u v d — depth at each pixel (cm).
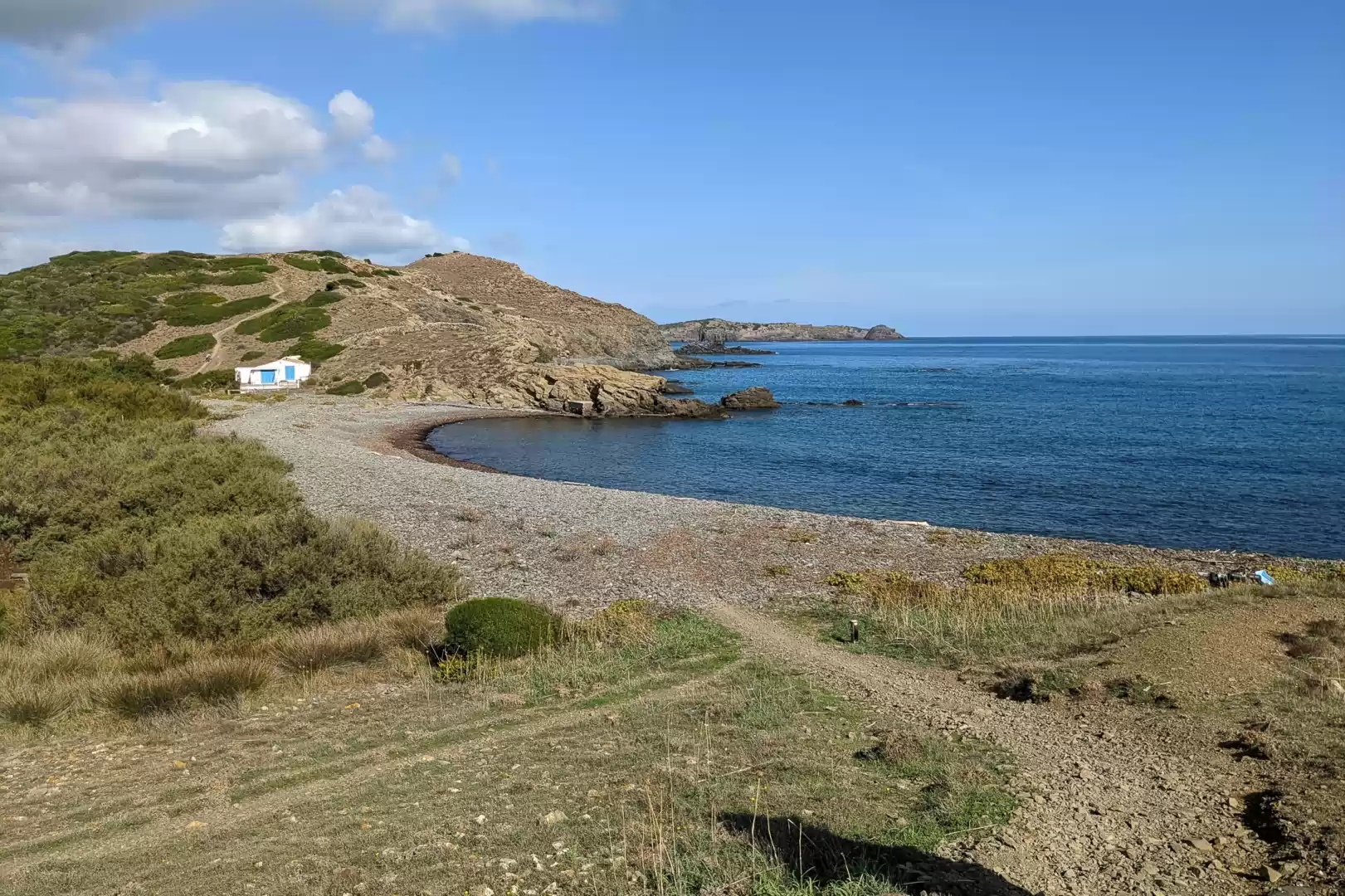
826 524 2628
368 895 620
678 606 1780
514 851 691
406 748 976
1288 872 605
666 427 6384
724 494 3812
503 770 896
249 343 8462
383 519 2609
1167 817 725
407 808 791
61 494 2186
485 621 1391
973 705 1106
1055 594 1781
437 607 1706
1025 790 798
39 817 794
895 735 953
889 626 1565
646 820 749
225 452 2878
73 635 1429
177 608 1485
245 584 1570
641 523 2622
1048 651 1317
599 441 5672
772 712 1077
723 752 934
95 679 1227
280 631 1491
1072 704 1071
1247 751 858
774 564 2155
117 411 3928
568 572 2088
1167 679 1098
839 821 732
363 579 1700
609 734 1012
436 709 1134
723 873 636
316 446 4288
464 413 6875
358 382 7619
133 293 9725
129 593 1537
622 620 1591
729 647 1459
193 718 1101
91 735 1052
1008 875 622
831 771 866
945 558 2241
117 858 696
